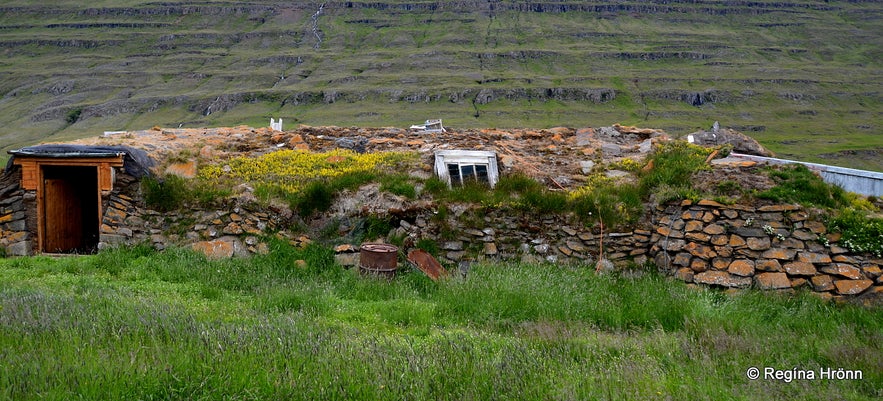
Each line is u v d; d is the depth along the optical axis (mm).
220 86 135250
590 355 5922
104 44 173500
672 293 8633
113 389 4441
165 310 6641
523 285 8570
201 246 10617
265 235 10633
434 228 10586
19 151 10898
